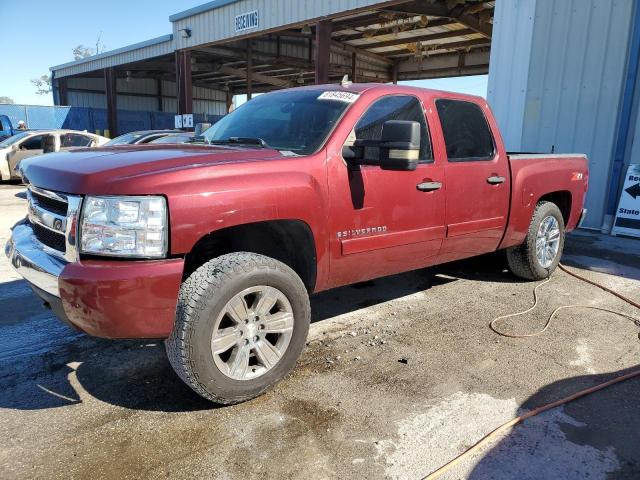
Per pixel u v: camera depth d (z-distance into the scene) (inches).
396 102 152.9
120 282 99.1
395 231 147.7
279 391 125.1
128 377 132.4
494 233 187.3
